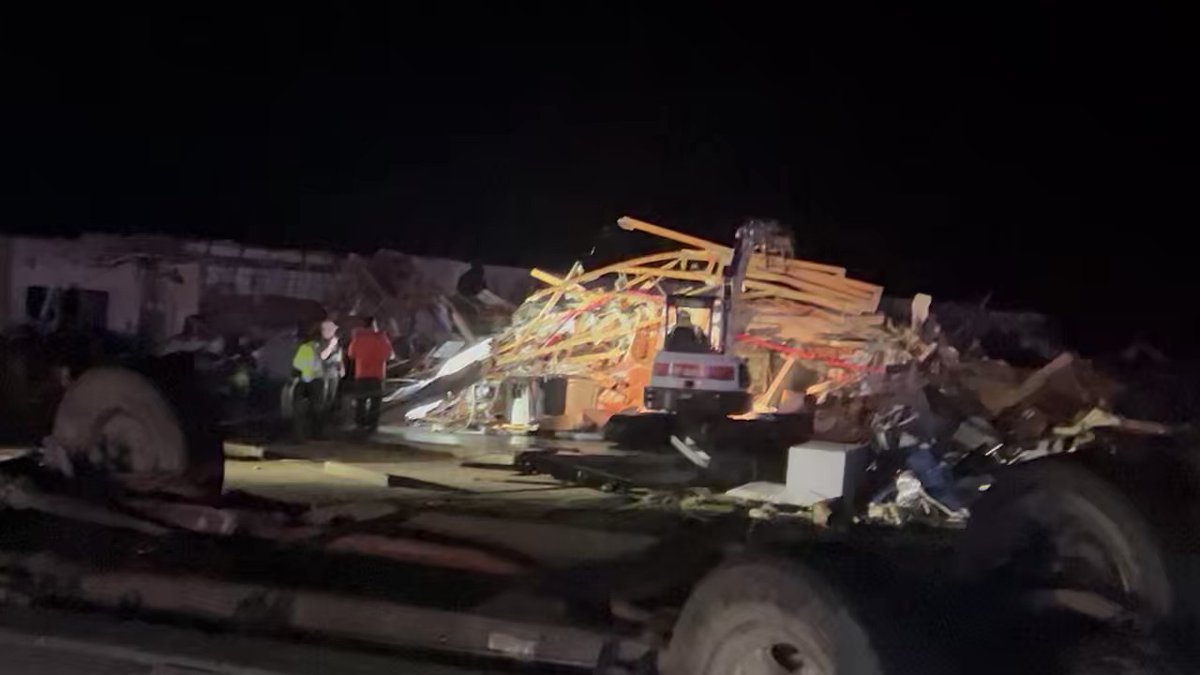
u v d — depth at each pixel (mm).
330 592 6184
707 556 6887
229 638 5855
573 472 11086
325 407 15992
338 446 14109
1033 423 11625
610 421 12086
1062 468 5676
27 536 6734
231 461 12438
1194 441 6344
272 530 7238
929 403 11781
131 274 22234
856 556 4762
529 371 16703
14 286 21891
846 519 8273
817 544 5039
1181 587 5348
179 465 6844
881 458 9289
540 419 16062
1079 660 5031
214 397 7941
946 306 16766
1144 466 5945
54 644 5723
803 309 15125
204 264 22172
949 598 4871
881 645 4184
